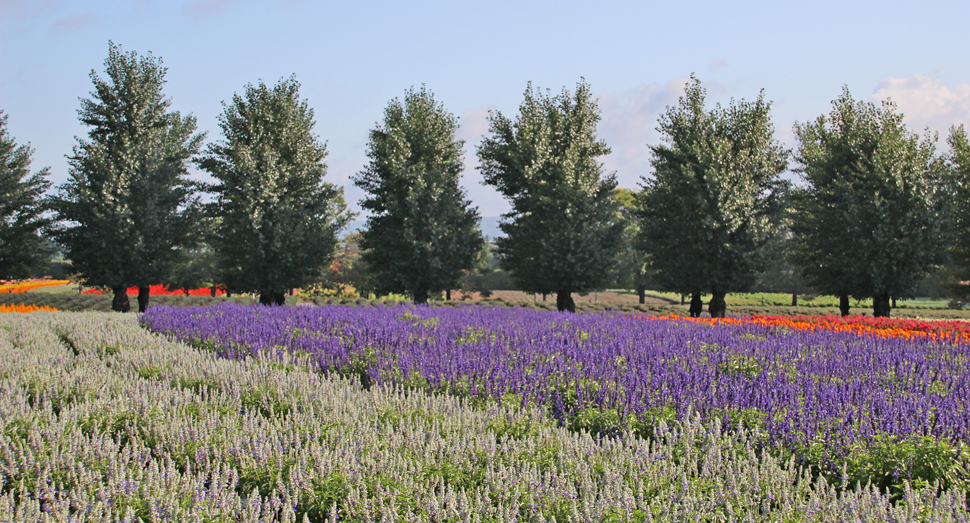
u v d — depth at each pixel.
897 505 4.43
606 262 30.30
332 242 32.59
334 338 11.80
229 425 5.86
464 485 4.82
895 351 10.90
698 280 27.77
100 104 29.92
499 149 33.22
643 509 4.23
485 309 20.00
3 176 30.92
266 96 32.38
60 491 4.39
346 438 5.49
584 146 32.41
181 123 32.84
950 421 6.25
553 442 5.58
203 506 4.18
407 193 31.89
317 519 4.49
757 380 8.14
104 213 28.23
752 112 28.55
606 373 8.48
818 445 5.85
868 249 27.14
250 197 29.94
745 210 26.84
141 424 6.00
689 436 5.79
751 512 4.32
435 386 8.30
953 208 27.41
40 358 9.59
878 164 27.58
